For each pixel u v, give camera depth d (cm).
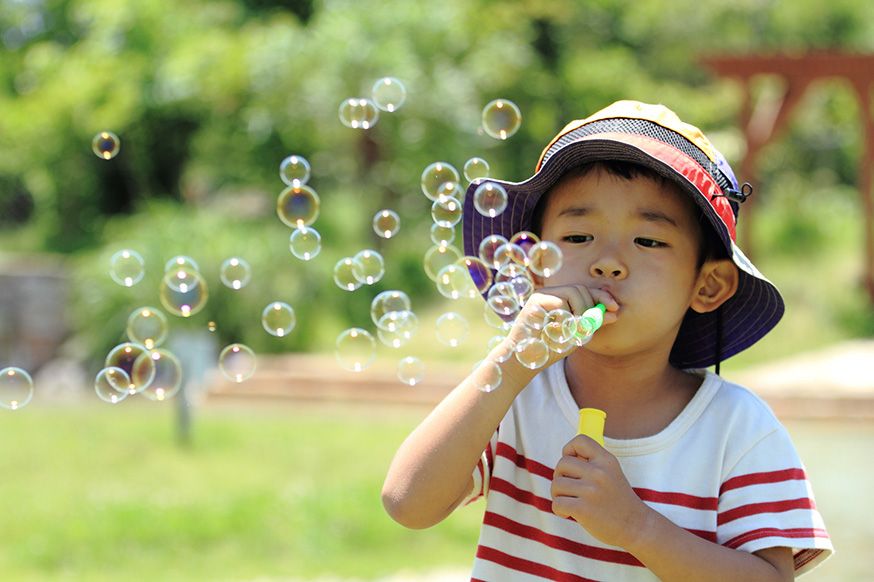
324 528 1020
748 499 394
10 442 1470
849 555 968
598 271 393
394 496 393
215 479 1271
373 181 2645
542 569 408
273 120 2742
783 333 2258
